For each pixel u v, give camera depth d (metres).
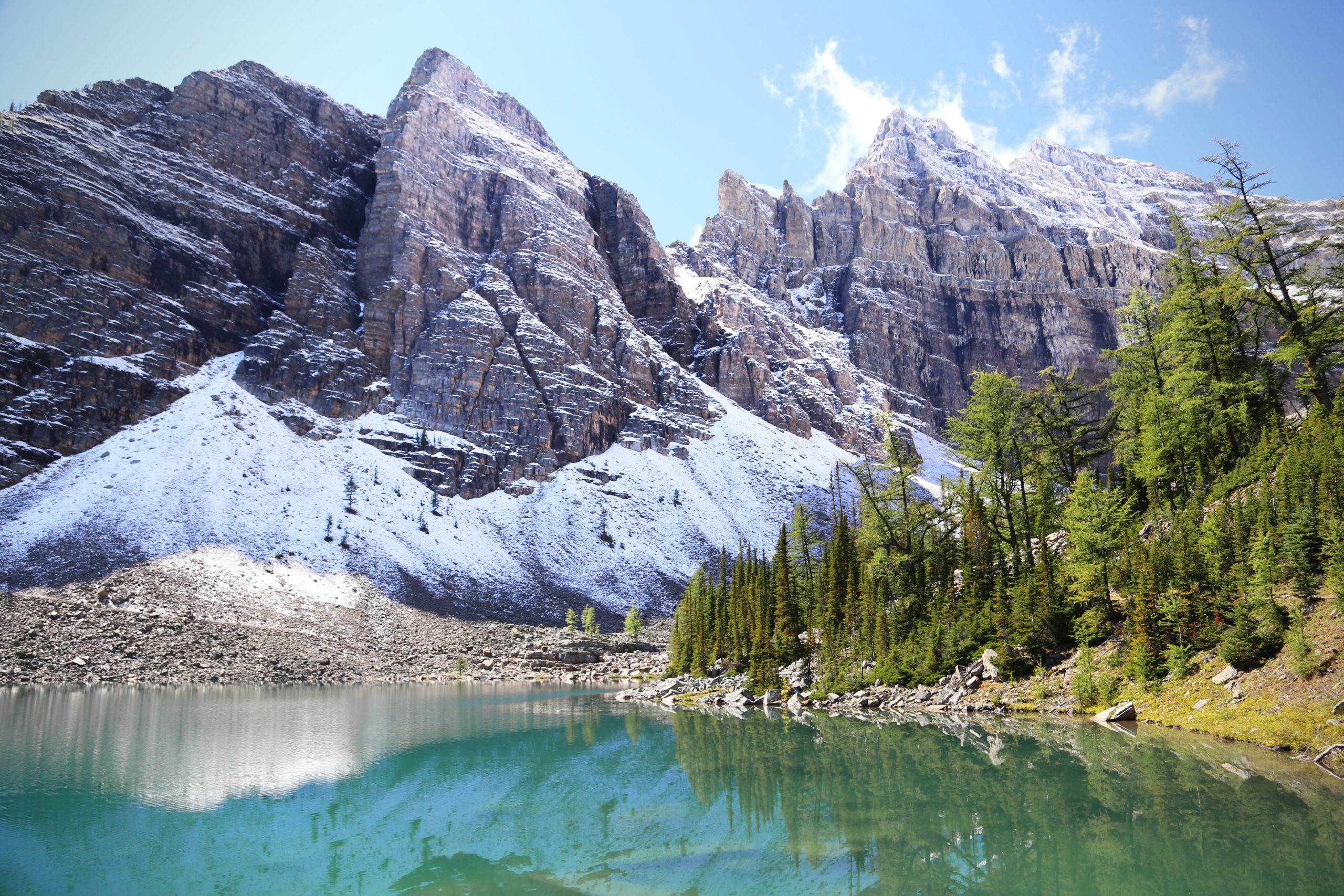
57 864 20.77
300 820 25.84
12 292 143.38
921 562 67.88
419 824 25.44
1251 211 52.59
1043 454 63.12
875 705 57.06
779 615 77.25
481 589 143.50
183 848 22.44
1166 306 59.56
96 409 139.25
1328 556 35.44
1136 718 39.22
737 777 32.38
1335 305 50.56
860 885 18.77
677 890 18.72
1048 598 49.59
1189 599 40.59
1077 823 23.06
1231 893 17.11
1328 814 21.67
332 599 116.88
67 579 96.12
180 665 82.25
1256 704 32.94
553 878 19.80
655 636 144.00
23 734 41.09
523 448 194.88
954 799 26.78
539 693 84.44
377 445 176.12
